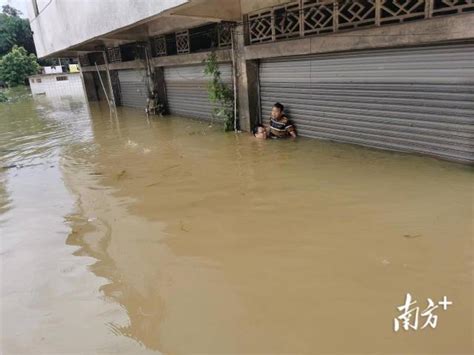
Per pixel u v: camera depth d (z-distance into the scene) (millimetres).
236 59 7977
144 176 5840
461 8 4285
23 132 11516
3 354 2418
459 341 2197
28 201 5266
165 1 6523
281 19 6711
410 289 2672
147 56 11969
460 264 2900
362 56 5691
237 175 5422
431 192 4152
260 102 8070
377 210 3889
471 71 4504
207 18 7199
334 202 4188
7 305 2941
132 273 3211
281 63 7219
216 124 9719
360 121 6043
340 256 3146
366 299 2605
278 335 2354
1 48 42781
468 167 4730
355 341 2254
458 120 4762
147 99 12789
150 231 3934
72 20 11359
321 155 5930
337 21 5707
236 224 3902
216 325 2492
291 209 4125
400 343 2211
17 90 33500
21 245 3936
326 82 6414
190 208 4422
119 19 8422
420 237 3312
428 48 4848
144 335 2471
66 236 4055
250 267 3113
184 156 6777
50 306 2883
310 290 2754
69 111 16344
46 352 2400
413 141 5371
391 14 5047
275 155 6215
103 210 4645
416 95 5145
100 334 2527
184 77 10961
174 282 3016
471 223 3461
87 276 3248
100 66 17531
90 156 7516
